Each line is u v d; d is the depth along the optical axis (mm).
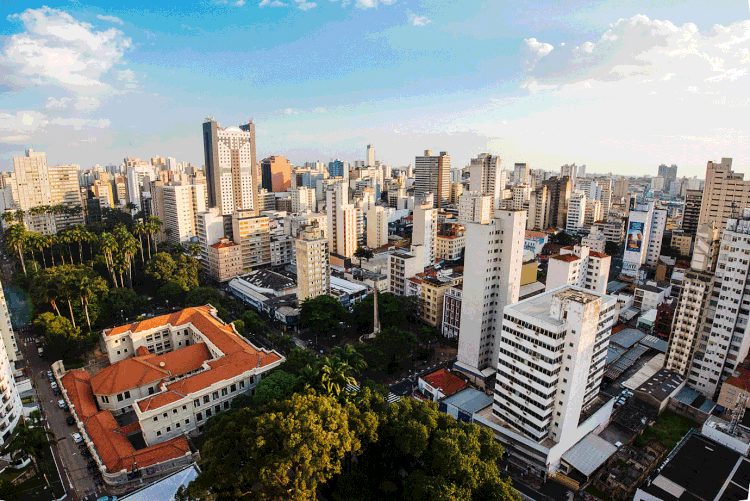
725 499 83062
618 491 91188
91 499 88000
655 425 115875
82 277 157375
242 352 124188
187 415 108938
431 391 123562
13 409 102375
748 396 113375
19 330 164250
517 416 102562
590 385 105375
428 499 73188
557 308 94625
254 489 77125
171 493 81875
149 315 184125
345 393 95125
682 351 131500
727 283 119250
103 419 107188
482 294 130125
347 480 83500
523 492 93188
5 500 82812
